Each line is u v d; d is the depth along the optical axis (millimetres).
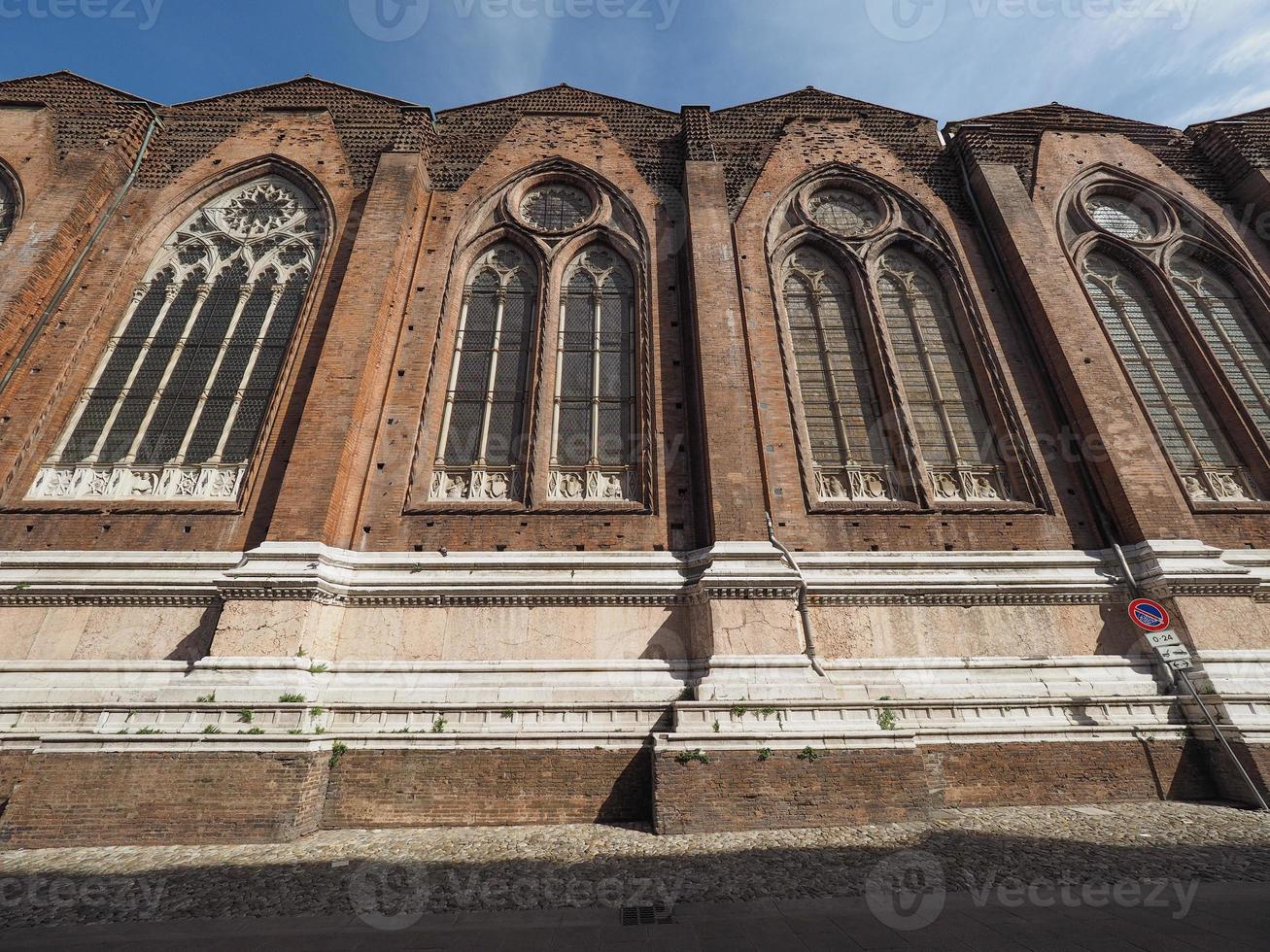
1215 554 10672
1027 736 9508
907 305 14938
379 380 12586
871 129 17828
